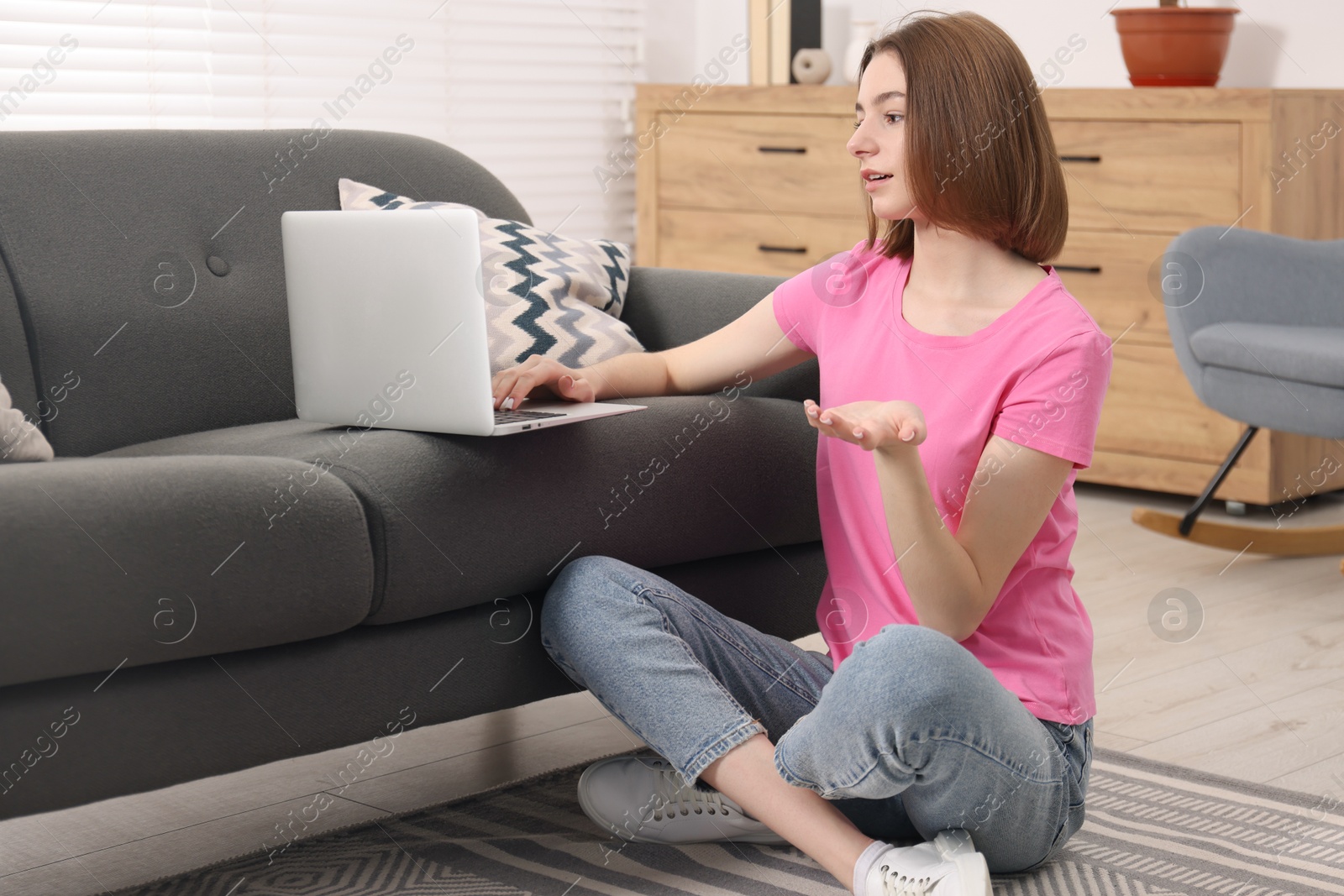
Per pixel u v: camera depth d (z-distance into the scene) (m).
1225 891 1.36
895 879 1.22
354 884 1.38
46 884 1.41
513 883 1.38
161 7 3.04
